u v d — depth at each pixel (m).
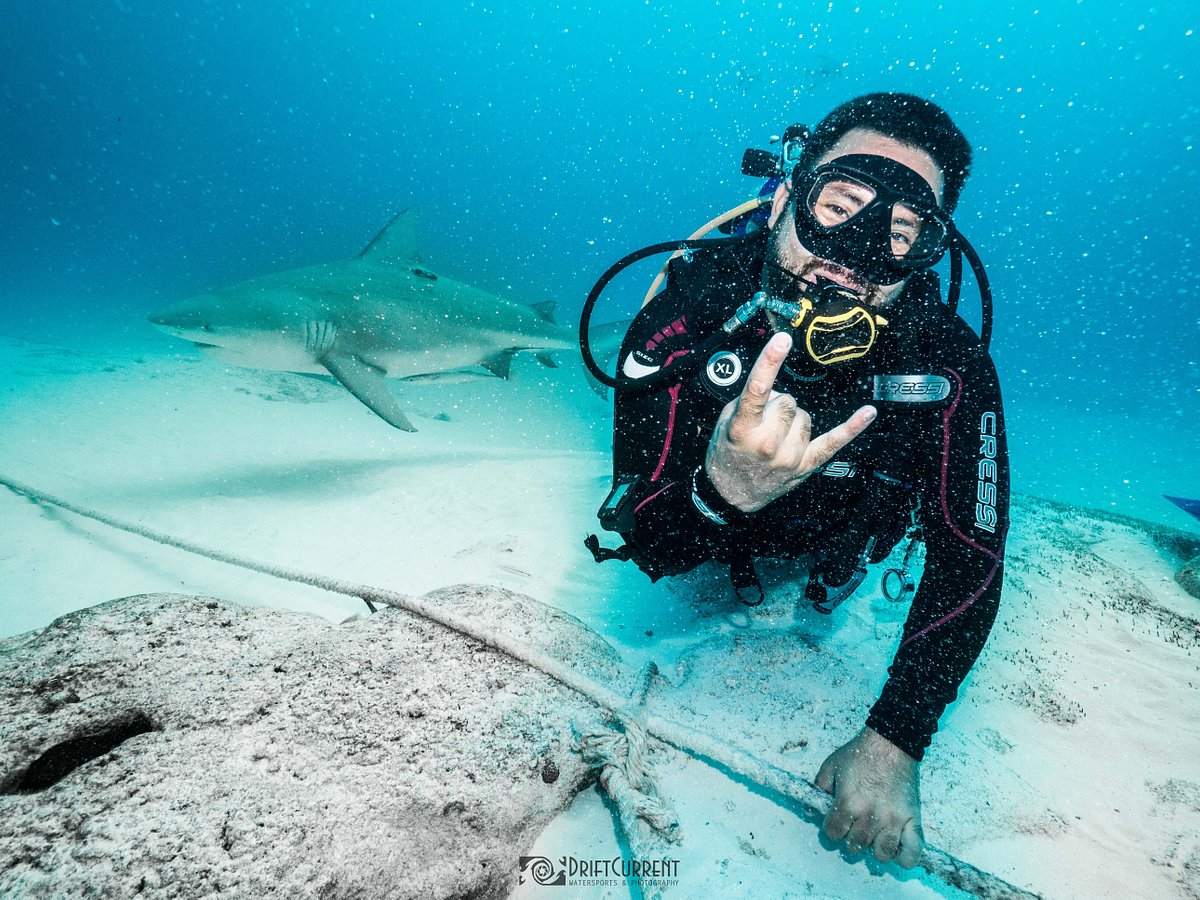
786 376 1.56
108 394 7.12
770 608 2.38
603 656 1.80
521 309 6.17
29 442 4.97
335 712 1.29
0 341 10.25
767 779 1.28
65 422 5.72
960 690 1.96
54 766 1.22
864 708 1.71
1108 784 1.57
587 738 1.36
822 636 2.22
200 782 1.08
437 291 5.74
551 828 1.28
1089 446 9.99
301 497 4.17
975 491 1.38
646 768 1.32
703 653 2.01
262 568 2.21
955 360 1.44
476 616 1.69
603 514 1.56
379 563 3.04
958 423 1.42
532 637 1.67
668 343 1.59
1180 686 2.00
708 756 1.38
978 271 1.48
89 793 1.05
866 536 1.63
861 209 1.29
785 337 0.95
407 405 9.41
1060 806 1.48
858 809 1.16
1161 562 2.92
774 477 1.12
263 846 0.98
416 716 1.31
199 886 0.92
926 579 1.43
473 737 1.30
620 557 1.80
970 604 1.33
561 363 15.18
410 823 1.11
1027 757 1.66
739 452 1.09
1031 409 14.77
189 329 4.82
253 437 6.03
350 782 1.13
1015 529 3.27
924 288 1.49
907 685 1.29
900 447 1.53
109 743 1.27
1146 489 7.20
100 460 4.71
